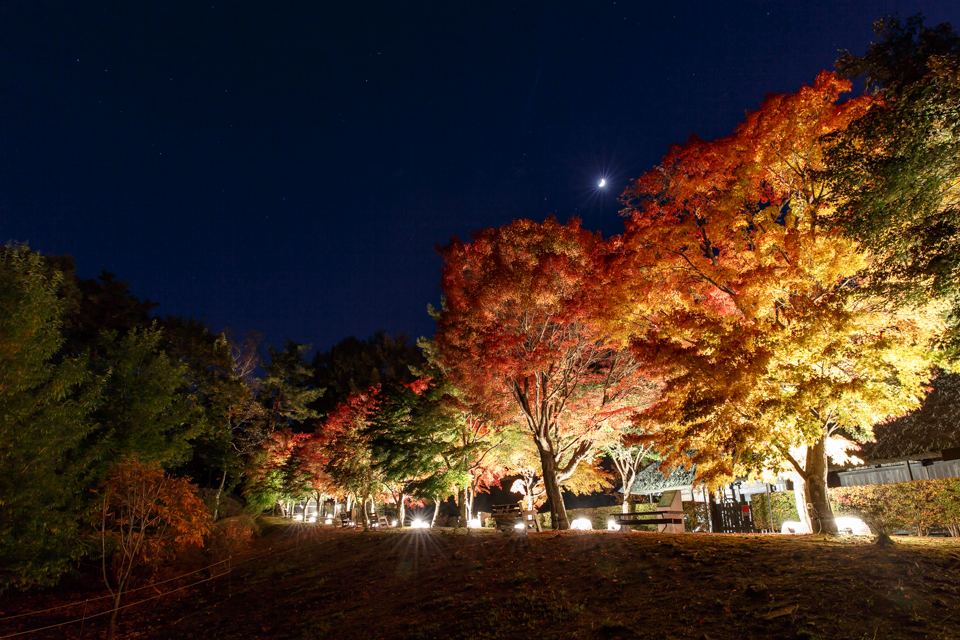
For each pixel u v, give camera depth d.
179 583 22.11
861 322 13.14
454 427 25.98
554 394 21.62
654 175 16.91
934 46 11.07
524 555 15.16
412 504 39.12
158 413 21.84
